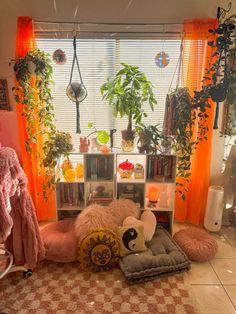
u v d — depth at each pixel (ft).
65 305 5.64
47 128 8.25
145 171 8.11
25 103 7.48
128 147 7.89
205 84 7.54
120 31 7.79
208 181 8.68
